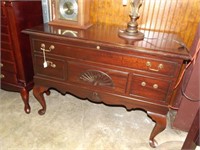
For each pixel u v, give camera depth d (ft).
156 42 3.78
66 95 6.17
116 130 4.89
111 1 4.77
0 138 4.43
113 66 3.73
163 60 3.36
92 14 5.06
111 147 4.39
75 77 4.16
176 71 3.40
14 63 4.75
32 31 3.92
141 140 4.63
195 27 4.44
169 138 4.75
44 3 4.77
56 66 4.17
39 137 4.54
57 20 4.49
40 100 4.95
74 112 5.45
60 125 4.94
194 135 3.57
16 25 4.26
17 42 4.46
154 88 3.69
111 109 5.67
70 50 3.86
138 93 3.87
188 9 4.32
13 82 5.05
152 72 3.54
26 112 5.22
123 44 3.49
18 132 4.63
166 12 4.50
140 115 5.48
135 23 3.93
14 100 5.74
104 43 3.52
